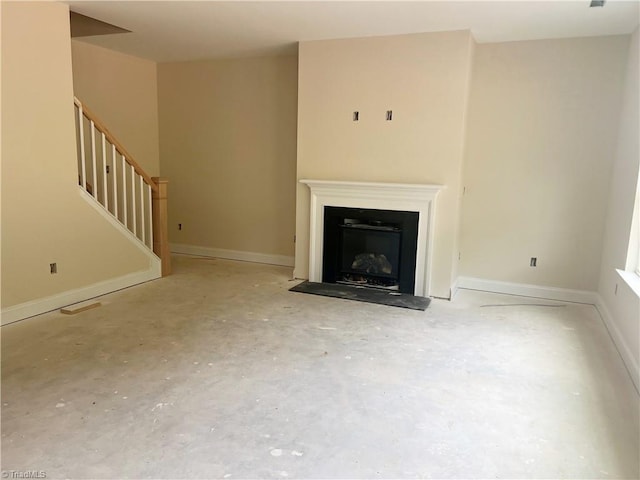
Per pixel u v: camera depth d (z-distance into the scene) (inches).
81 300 167.9
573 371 120.0
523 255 189.0
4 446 84.1
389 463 82.0
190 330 142.6
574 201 179.8
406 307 168.7
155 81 248.7
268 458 82.7
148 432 89.5
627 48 165.5
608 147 172.7
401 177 181.8
